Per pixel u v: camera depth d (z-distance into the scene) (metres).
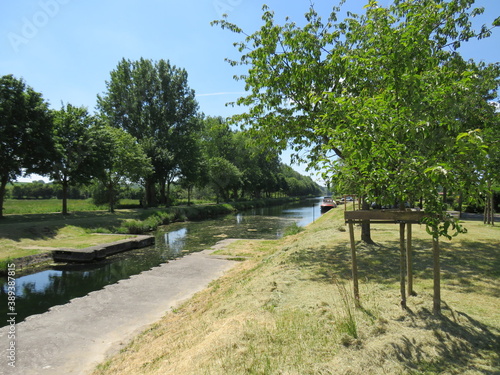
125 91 44.38
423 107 4.04
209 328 5.51
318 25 11.25
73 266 14.70
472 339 3.86
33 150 24.20
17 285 11.70
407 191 4.01
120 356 5.87
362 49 9.27
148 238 20.20
